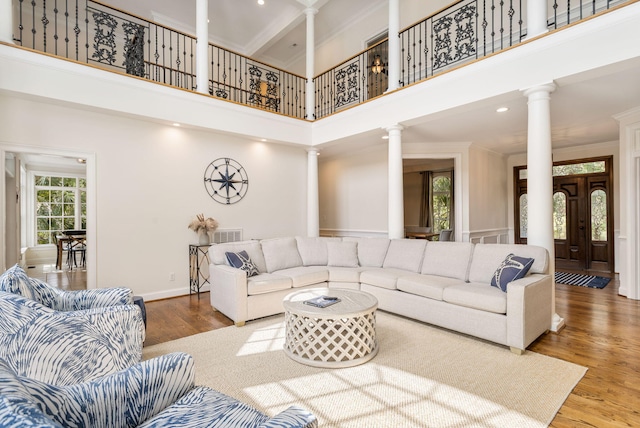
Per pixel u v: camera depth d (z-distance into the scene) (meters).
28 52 3.54
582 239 6.94
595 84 3.45
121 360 1.92
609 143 6.51
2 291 1.79
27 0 5.75
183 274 4.97
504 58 3.53
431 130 5.39
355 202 7.42
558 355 2.76
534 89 3.30
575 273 6.45
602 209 6.68
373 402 2.10
